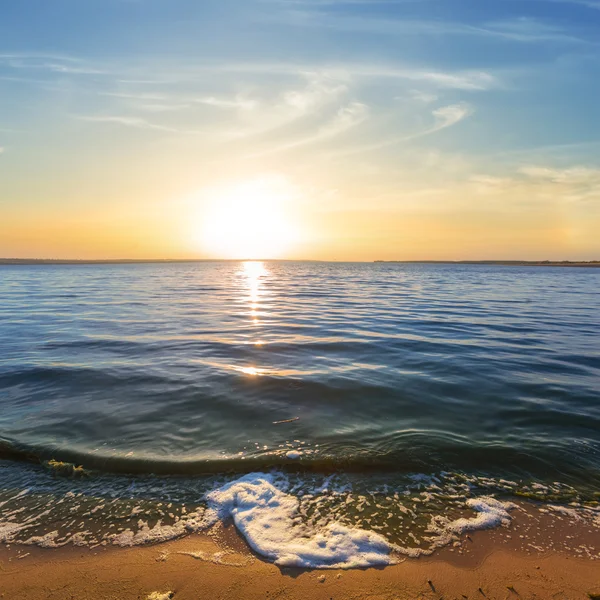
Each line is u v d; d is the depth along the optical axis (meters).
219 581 3.26
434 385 8.21
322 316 18.55
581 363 10.06
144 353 10.94
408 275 74.25
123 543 3.68
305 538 3.73
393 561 3.47
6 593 3.13
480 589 3.19
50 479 4.72
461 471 4.91
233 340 12.76
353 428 6.09
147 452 5.29
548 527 3.91
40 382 8.31
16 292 32.22
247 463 5.03
